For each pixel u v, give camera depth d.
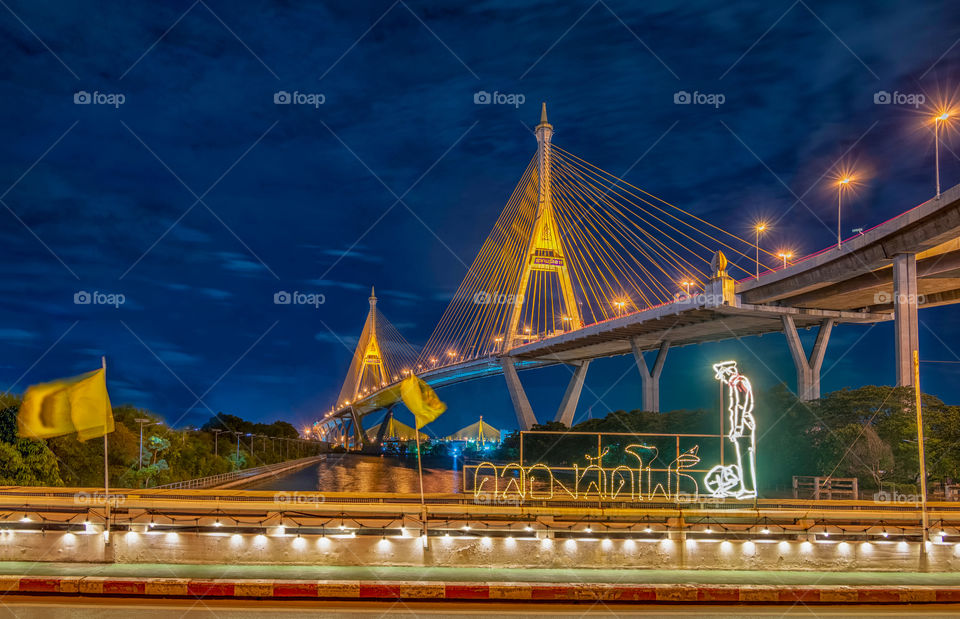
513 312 142.00
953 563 23.81
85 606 17.84
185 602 18.41
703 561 23.25
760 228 97.00
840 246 76.00
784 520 24.98
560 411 142.25
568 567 22.84
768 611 18.81
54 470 58.41
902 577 22.44
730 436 29.80
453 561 22.61
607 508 26.86
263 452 161.50
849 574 22.83
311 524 23.52
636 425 100.56
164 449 89.31
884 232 69.62
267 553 22.50
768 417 68.69
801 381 97.62
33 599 18.47
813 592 19.69
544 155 143.12
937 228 64.25
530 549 22.86
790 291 87.88
